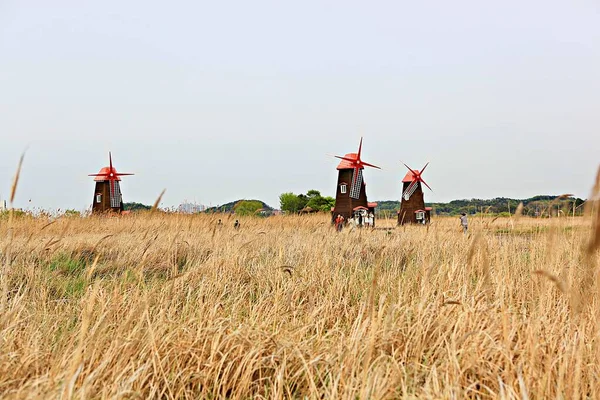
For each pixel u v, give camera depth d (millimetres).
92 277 9719
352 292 8391
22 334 5613
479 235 5090
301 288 8156
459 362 4887
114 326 5680
